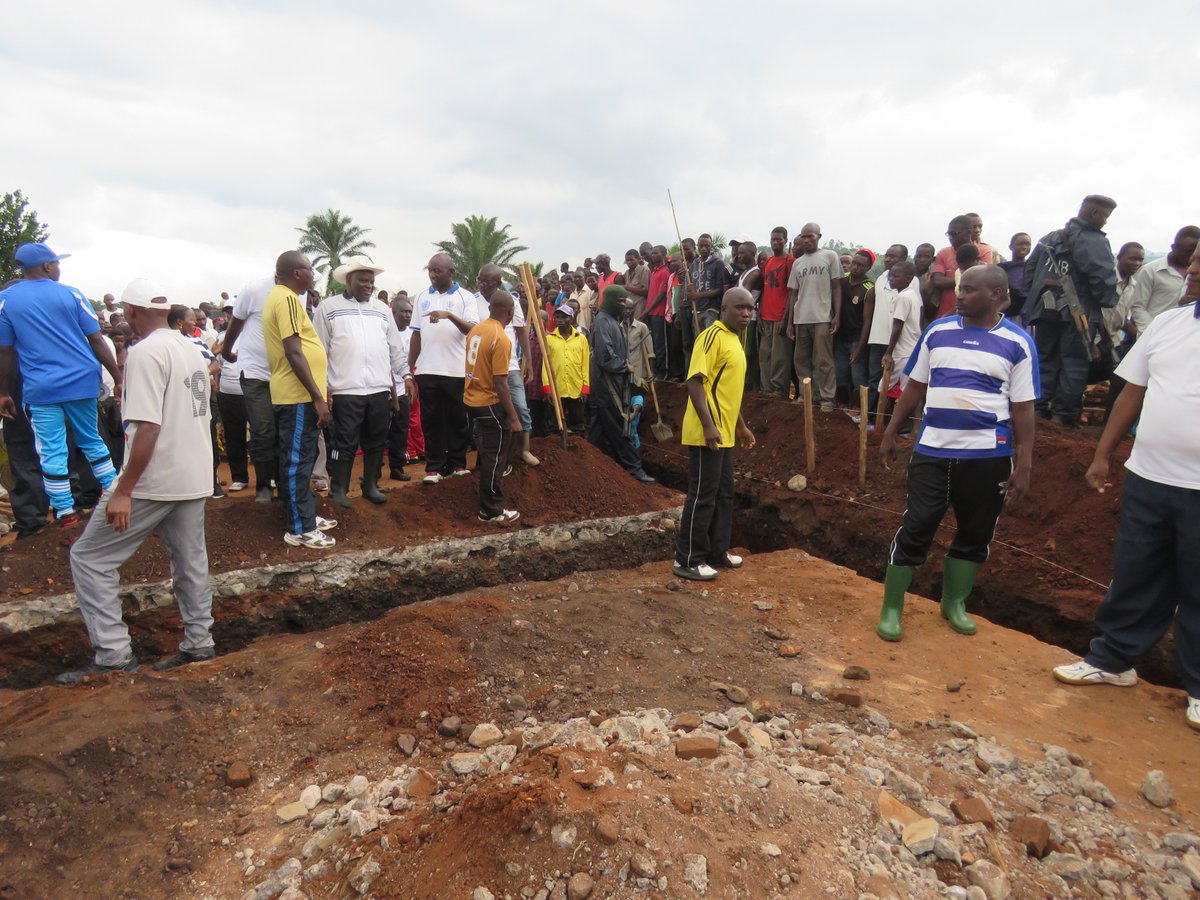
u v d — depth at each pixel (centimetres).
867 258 899
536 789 256
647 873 228
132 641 522
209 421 441
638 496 801
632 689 400
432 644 427
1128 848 288
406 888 238
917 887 247
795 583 600
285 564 582
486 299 798
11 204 1869
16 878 267
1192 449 378
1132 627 417
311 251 3484
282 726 364
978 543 487
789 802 277
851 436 851
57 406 572
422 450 973
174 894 264
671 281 1109
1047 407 792
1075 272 728
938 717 388
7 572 532
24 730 325
